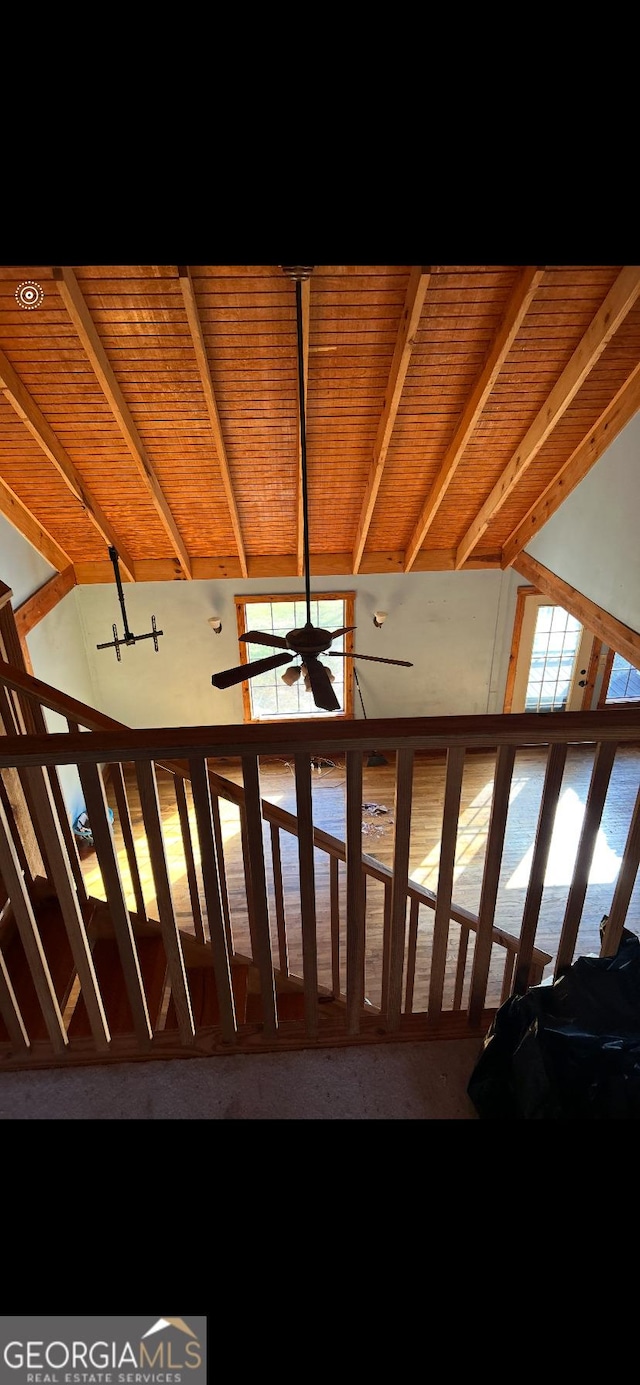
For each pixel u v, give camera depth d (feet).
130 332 13.38
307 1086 5.12
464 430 16.43
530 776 24.03
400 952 5.25
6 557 18.34
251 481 18.94
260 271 12.24
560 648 26.43
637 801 4.73
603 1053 4.43
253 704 26.78
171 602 24.52
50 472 17.79
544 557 21.53
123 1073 5.24
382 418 16.25
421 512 21.21
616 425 16.47
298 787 4.54
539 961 8.99
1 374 13.80
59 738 4.33
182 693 26.16
